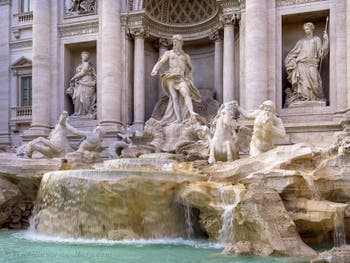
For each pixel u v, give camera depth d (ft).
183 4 99.35
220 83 93.04
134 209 49.85
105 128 88.38
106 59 90.79
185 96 83.51
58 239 50.37
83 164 66.54
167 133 81.25
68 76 100.73
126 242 47.65
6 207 61.52
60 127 78.69
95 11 96.99
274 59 81.00
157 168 62.80
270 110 60.59
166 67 99.19
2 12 111.65
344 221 45.01
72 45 99.91
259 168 52.54
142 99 91.86
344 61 76.54
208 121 88.89
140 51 92.38
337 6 78.02
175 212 50.60
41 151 74.79
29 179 62.03
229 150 62.64
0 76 110.73
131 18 92.43
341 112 75.72
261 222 41.83
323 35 83.25
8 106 109.70
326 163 50.19
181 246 45.01
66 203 52.85
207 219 47.78
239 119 79.56
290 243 40.81
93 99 97.19
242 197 44.45
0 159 63.31
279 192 46.50
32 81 98.63
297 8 81.15
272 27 81.71
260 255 39.60
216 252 41.52
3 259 38.70
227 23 85.76
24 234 55.36
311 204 45.37
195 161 64.39
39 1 98.12
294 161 51.80
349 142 50.19
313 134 76.84
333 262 34.81
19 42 110.01
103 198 49.85
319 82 79.87
